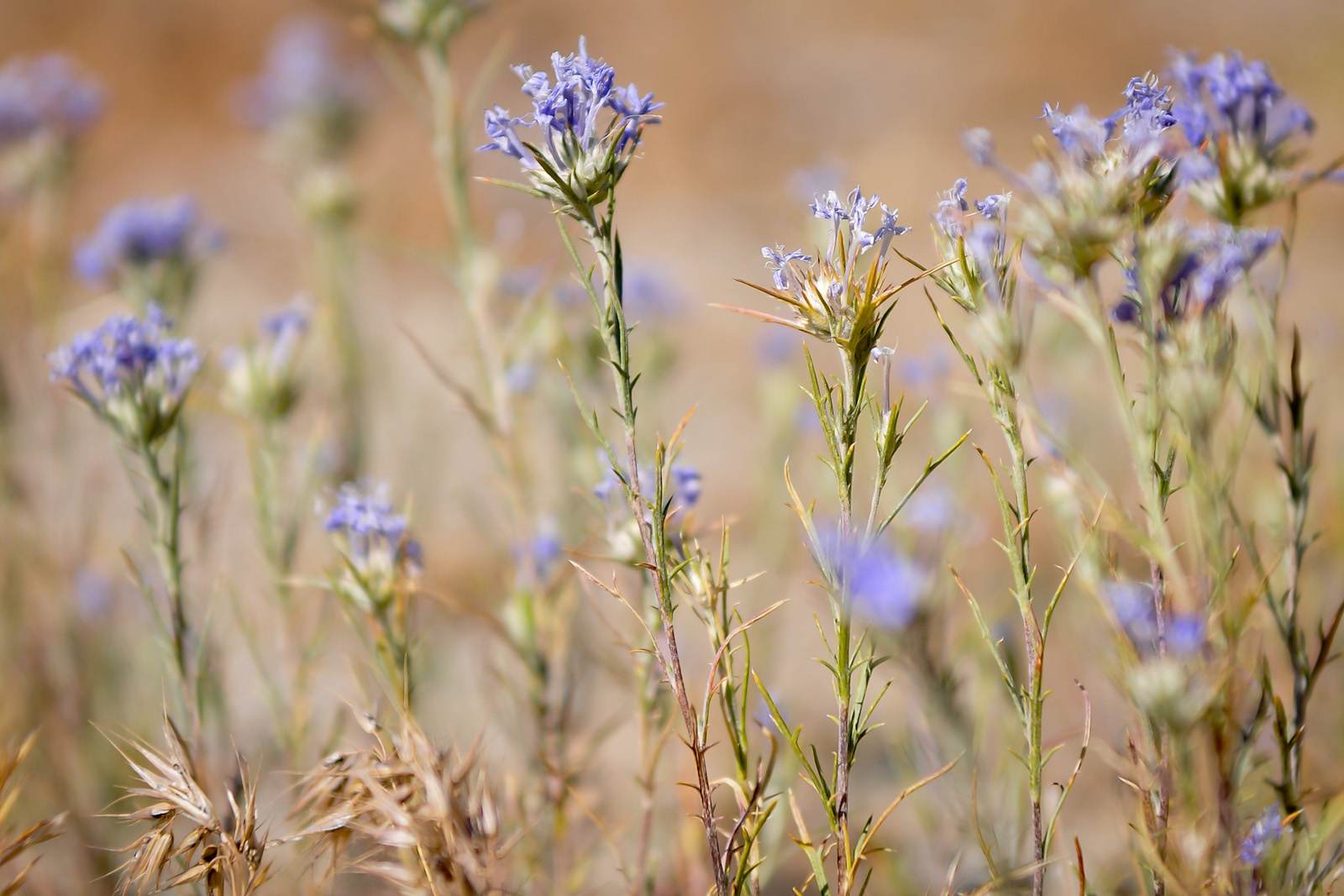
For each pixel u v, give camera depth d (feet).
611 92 2.03
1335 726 2.50
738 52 12.71
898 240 7.04
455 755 2.16
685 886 2.38
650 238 9.29
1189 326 2.00
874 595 2.03
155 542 2.31
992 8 13.64
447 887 2.04
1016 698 2.06
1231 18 12.78
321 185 3.77
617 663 2.51
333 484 3.28
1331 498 2.63
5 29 12.07
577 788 2.49
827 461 2.04
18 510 2.95
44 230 3.36
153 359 2.30
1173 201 2.04
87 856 2.53
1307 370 3.26
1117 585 2.03
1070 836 2.50
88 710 2.70
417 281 7.57
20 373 3.25
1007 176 2.02
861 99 11.98
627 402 2.04
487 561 3.64
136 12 12.08
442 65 2.65
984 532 3.11
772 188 10.21
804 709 3.29
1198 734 2.02
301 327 2.58
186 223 3.00
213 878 2.10
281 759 2.61
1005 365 2.02
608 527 2.25
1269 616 2.16
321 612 2.56
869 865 2.54
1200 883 2.00
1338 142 9.48
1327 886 2.09
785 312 3.39
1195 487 2.00
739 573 3.80
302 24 4.51
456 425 4.26
